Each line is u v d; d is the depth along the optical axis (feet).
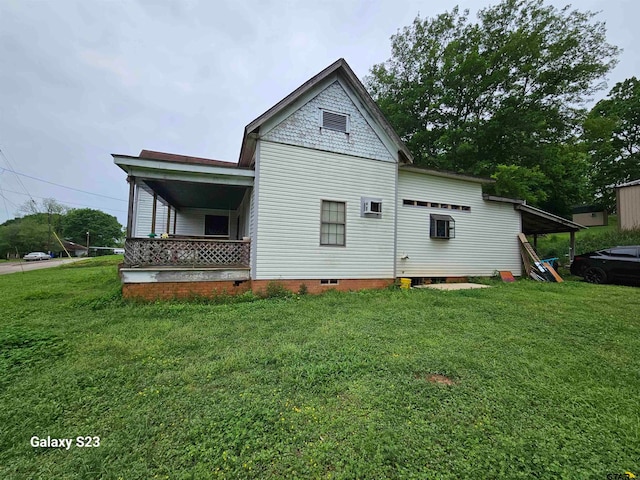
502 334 14.98
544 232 46.78
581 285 32.09
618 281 33.09
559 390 9.30
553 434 7.16
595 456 6.43
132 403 8.49
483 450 6.52
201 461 6.24
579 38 59.62
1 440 6.93
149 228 42.93
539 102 62.59
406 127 73.00
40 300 24.56
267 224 25.63
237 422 7.47
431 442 6.78
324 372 10.39
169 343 13.53
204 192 33.40
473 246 37.14
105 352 12.51
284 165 26.43
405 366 10.91
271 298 24.58
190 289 23.71
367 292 27.25
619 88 95.45
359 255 29.37
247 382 9.74
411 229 33.32
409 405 8.33
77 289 30.30
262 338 14.30
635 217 48.85
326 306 21.47
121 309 20.29
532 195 59.21
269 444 6.71
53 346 13.01
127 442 6.86
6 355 11.92
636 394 9.18
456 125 69.56
